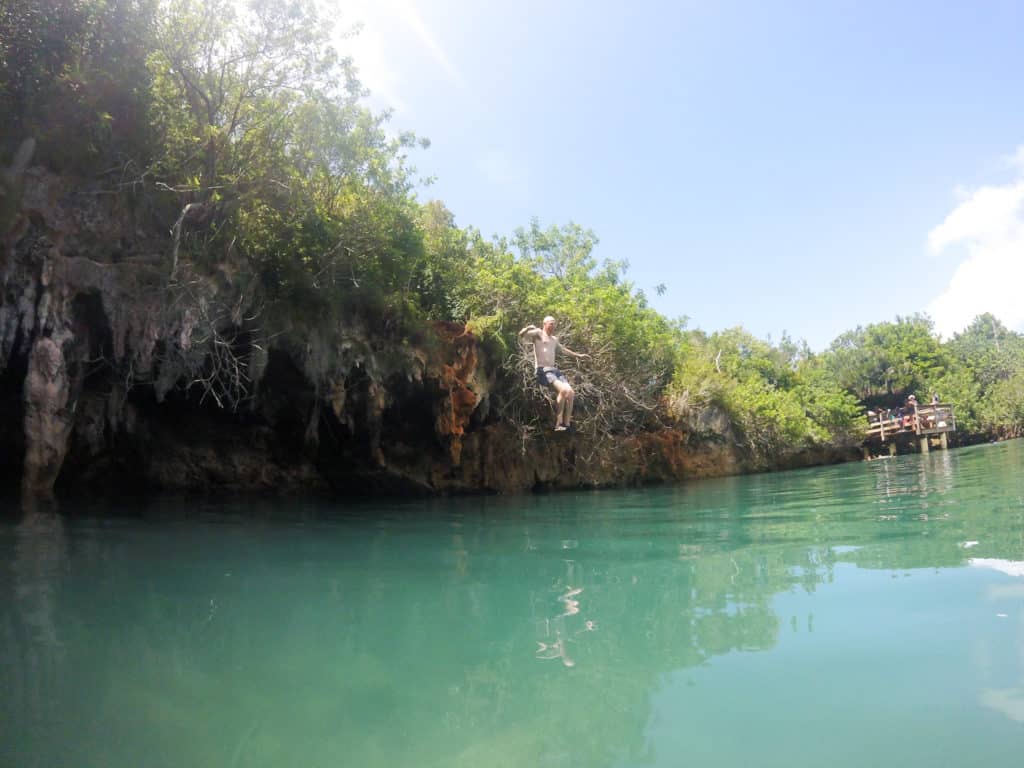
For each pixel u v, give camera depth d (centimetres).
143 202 1046
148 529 759
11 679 288
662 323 2345
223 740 230
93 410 1152
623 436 1986
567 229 2477
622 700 255
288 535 733
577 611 385
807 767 194
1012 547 492
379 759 214
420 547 645
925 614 332
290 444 1454
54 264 945
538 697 262
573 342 1695
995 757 194
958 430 4209
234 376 1206
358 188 1273
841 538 590
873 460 3136
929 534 577
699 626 342
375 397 1332
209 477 1379
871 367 4656
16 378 1013
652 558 546
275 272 1213
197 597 432
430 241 1669
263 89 1106
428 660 310
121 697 269
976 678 252
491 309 1605
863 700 240
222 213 1106
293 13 1050
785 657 288
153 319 1030
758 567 479
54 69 955
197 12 1023
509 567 529
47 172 945
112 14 965
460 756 215
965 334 7488
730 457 2447
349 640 341
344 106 1248
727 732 221
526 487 1664
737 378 2973
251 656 317
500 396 1631
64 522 802
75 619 378
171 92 1055
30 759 215
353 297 1305
